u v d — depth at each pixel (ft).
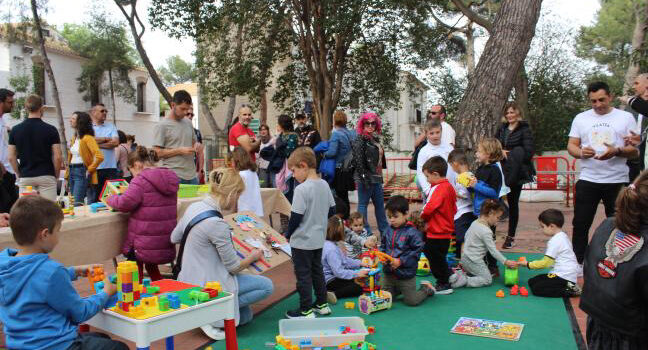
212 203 13.98
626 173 18.24
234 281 13.97
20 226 8.74
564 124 61.87
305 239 14.84
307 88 58.49
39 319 8.73
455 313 15.72
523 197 46.50
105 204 16.14
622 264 7.86
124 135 33.99
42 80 81.66
